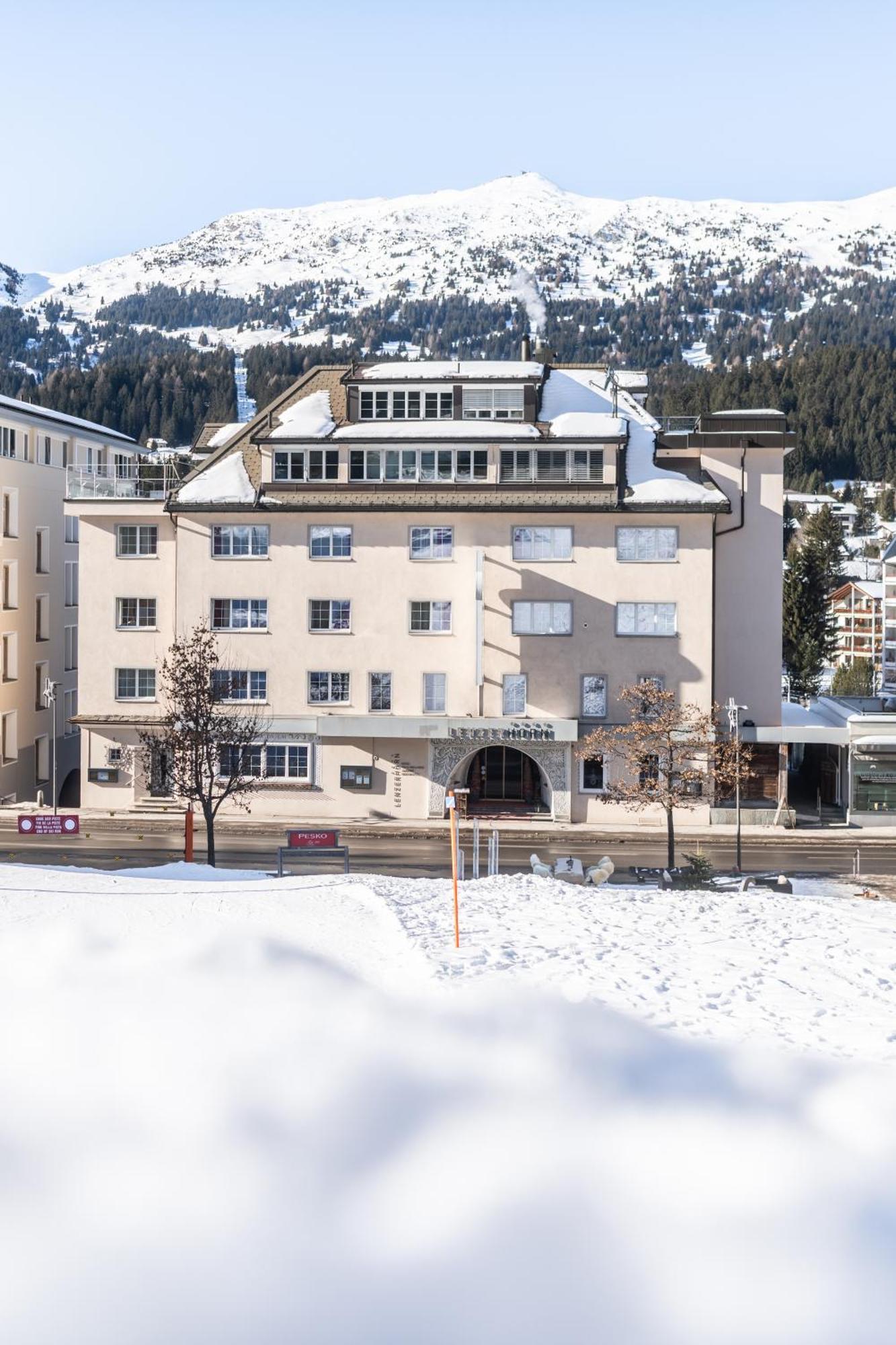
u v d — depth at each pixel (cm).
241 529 5794
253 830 5484
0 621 6394
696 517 5650
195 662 4962
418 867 4666
